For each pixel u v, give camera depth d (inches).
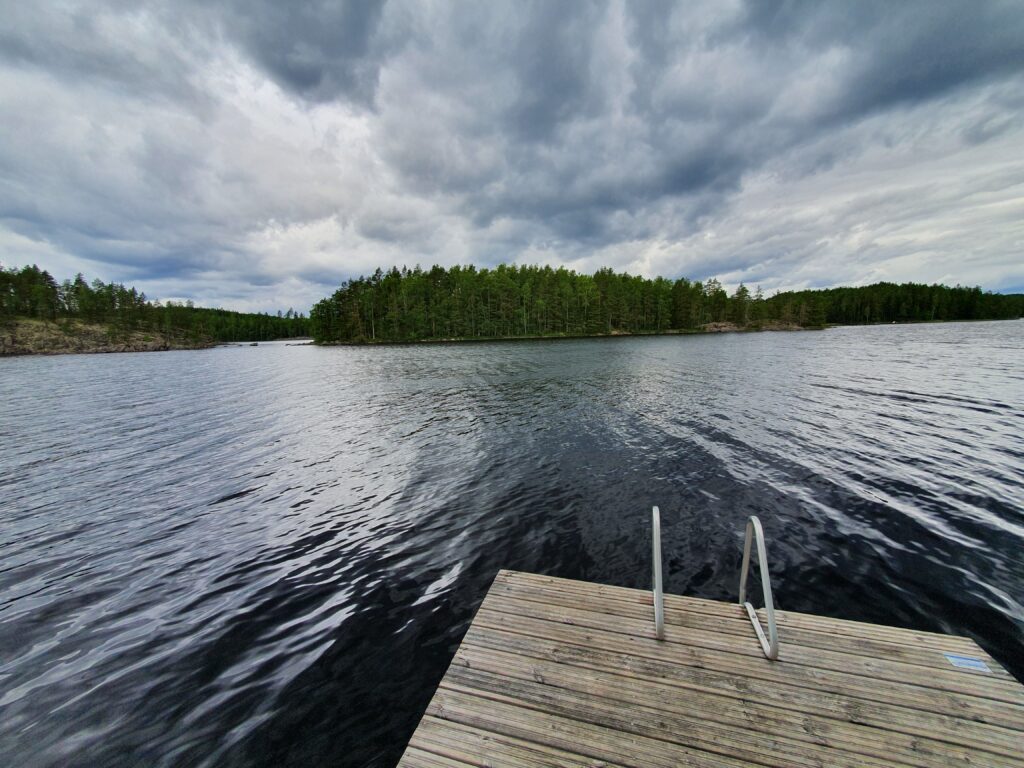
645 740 123.4
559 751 121.3
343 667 200.5
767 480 411.8
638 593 190.4
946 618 220.2
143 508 398.0
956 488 375.9
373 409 866.8
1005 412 641.6
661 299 4960.6
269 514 378.3
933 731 123.6
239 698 184.1
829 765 114.8
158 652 213.9
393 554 303.3
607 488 406.0
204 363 2539.4
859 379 1020.5
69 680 196.4
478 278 5123.0
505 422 696.4
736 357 1756.9
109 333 4628.4
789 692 137.2
